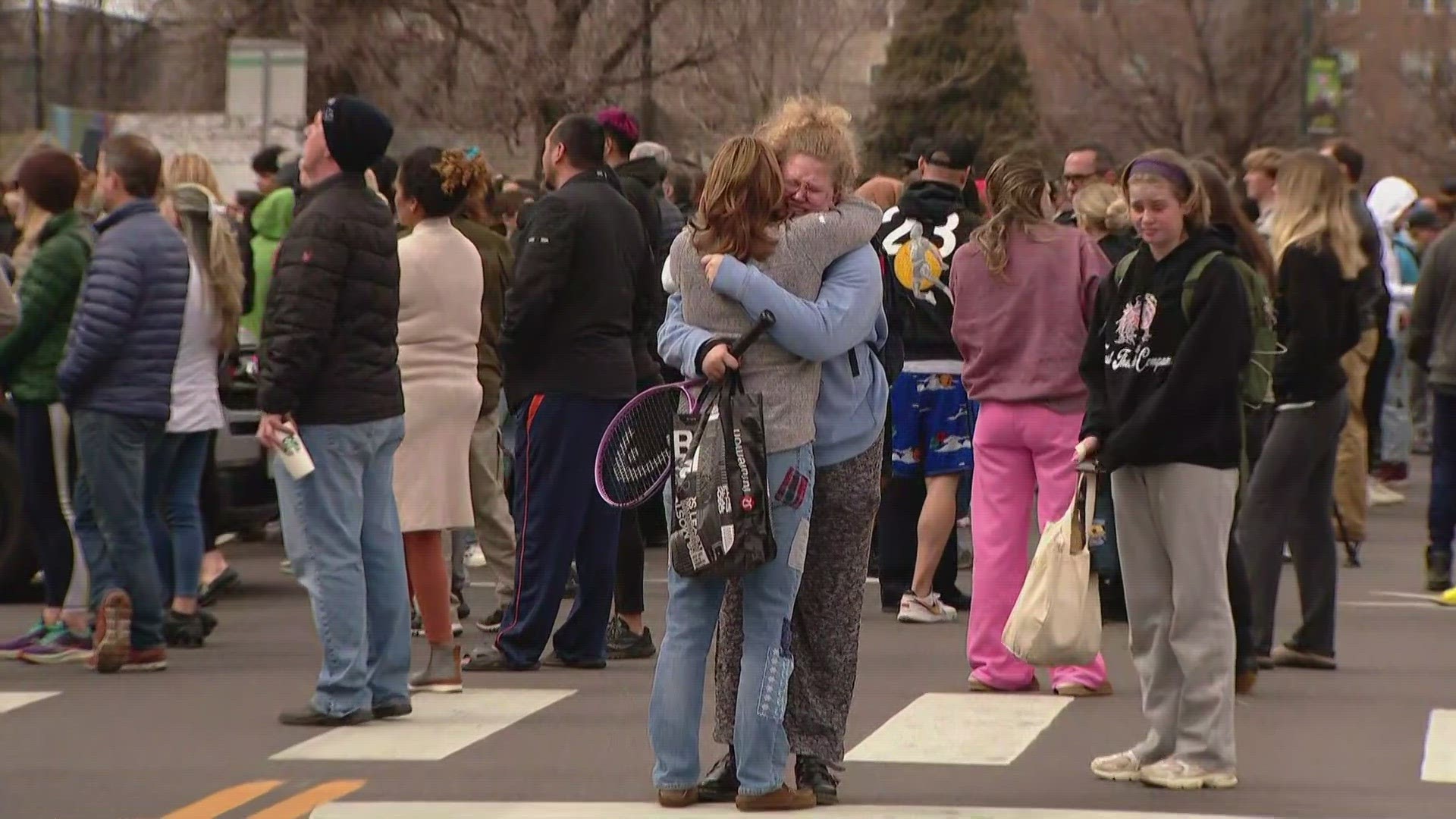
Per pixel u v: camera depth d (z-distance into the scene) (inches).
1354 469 2095.2
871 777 1117.1
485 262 1688.0
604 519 1448.1
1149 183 1051.3
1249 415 1413.6
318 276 1210.6
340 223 1221.1
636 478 1028.5
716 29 3804.1
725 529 968.9
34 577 1860.2
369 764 1155.9
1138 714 1290.6
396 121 3858.3
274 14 4131.4
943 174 1654.8
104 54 5113.2
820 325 980.6
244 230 2146.9
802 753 1048.2
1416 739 1229.7
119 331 1422.2
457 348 1393.9
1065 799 1060.5
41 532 1531.7
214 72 4217.5
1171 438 1049.5
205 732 1253.7
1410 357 1911.9
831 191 1013.8
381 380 1245.1
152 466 1566.2
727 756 1058.1
